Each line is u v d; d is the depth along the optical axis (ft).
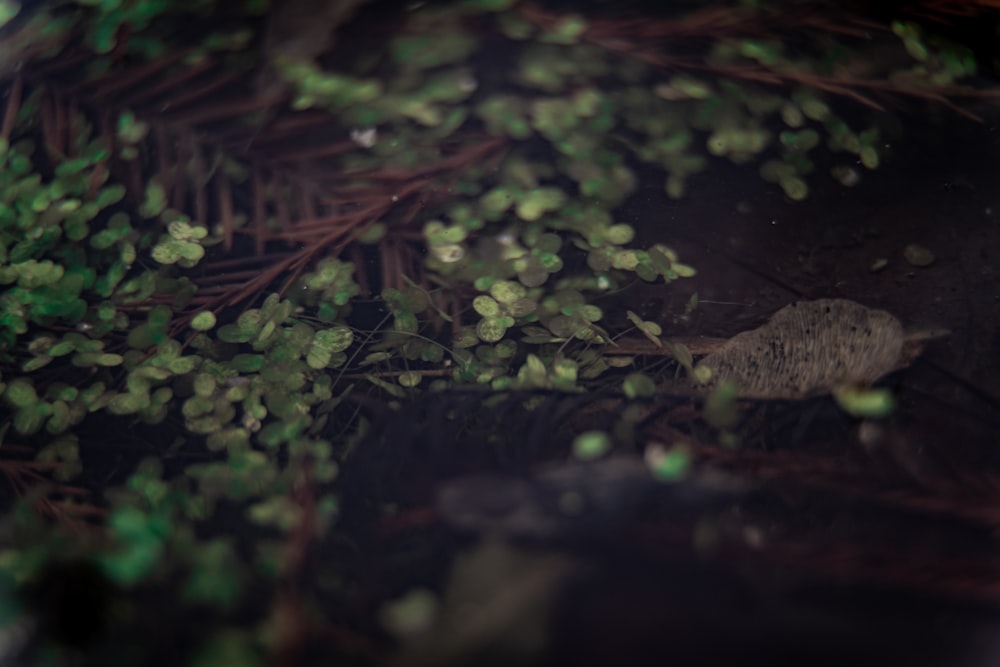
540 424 0.43
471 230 0.51
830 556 0.38
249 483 0.43
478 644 0.37
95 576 0.39
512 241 0.51
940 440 0.43
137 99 0.51
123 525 0.40
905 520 0.39
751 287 0.50
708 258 0.51
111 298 0.49
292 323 0.49
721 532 0.39
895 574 0.37
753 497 0.41
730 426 0.43
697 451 0.42
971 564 0.37
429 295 0.49
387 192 0.51
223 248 0.51
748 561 0.38
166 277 0.50
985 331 0.46
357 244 0.51
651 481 0.39
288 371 0.47
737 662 0.36
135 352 0.48
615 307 0.50
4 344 0.47
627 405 0.44
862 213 0.51
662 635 0.36
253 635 0.38
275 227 0.51
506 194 0.51
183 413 0.46
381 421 0.44
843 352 0.44
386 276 0.50
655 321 0.49
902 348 0.45
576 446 0.42
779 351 0.46
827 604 0.37
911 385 0.45
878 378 0.44
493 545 0.38
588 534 0.38
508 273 0.50
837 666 0.35
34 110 0.51
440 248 0.50
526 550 0.38
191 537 0.41
